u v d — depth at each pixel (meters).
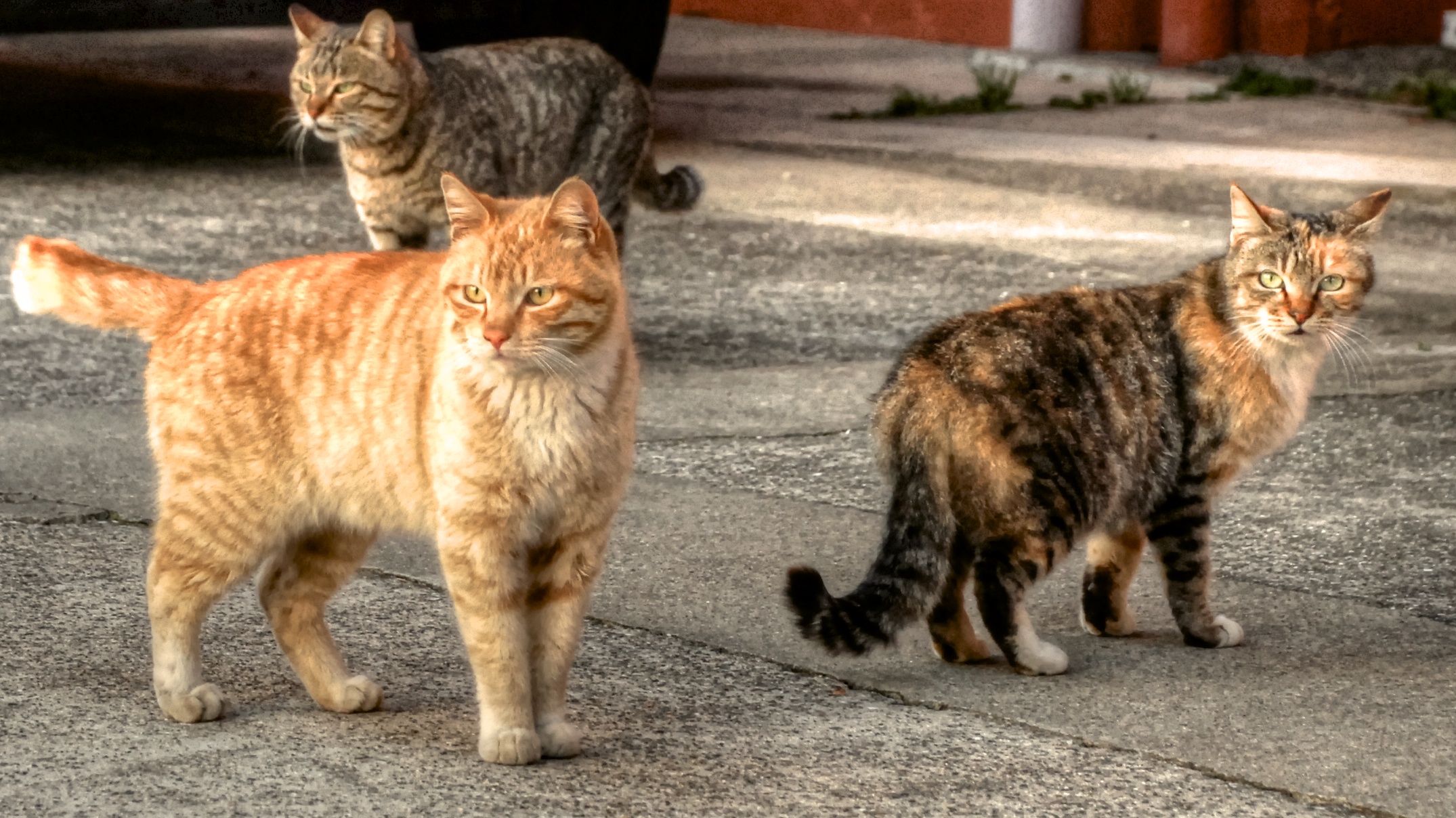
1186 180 18.84
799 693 5.84
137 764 5.04
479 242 4.99
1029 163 19.89
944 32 31.22
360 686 5.57
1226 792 5.03
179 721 5.41
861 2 32.31
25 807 4.71
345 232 14.81
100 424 9.12
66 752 5.11
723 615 6.64
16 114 20.72
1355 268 6.59
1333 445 9.50
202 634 6.27
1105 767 5.20
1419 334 12.43
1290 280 6.46
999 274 14.01
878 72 28.02
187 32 31.77
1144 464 6.32
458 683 5.86
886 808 4.86
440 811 4.77
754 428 9.60
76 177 17.00
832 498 8.38
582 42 12.67
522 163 11.89
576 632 5.28
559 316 4.93
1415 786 5.09
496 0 16.77
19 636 6.12
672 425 9.62
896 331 12.08
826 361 11.21
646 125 12.91
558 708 5.30
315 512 5.43
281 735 5.33
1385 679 6.05
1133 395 6.32
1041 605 7.01
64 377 10.20
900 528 6.01
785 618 6.63
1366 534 7.91
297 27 11.17
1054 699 5.82
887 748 5.33
